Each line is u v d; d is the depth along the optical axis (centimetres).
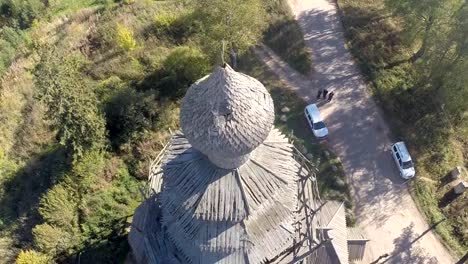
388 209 5275
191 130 2469
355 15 6944
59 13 7594
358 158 5647
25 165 5478
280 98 6097
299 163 3906
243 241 2972
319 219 4191
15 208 5206
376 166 5591
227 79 2303
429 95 6066
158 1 7294
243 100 2361
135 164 5406
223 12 5372
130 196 5212
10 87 6350
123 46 6397
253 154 2789
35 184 5291
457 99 5494
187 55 6134
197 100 2438
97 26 6969
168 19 6681
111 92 5762
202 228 2986
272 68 6394
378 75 6300
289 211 3028
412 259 4969
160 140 5559
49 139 5681
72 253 4822
